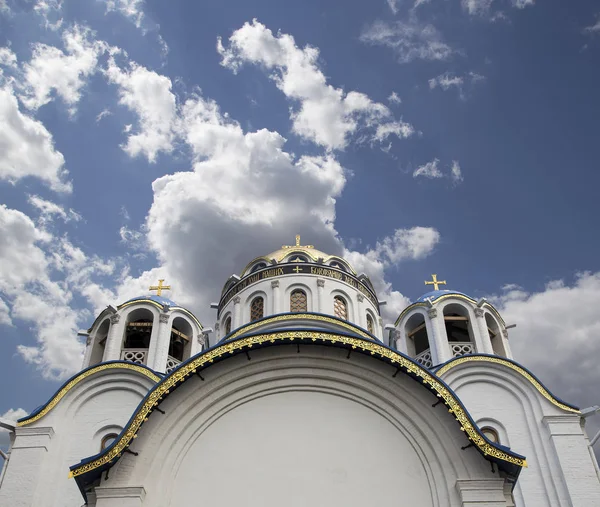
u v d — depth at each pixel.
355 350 18.95
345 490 17.50
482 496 16.84
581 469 24.33
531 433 25.89
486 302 31.30
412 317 31.95
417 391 18.77
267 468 17.86
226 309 34.06
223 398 18.92
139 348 30.83
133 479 17.27
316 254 34.91
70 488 24.59
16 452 25.09
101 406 26.94
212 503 17.25
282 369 19.31
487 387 27.47
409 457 18.02
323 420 18.69
